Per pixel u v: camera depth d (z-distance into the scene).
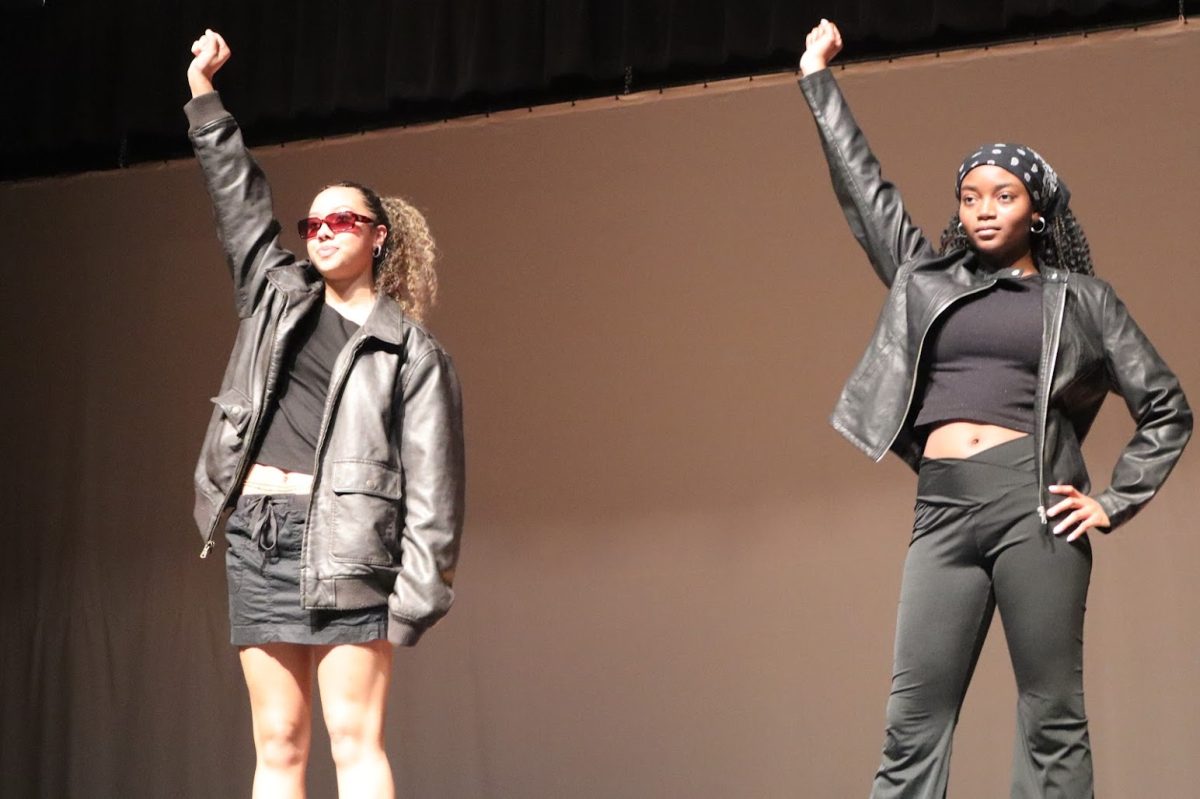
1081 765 3.24
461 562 6.87
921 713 3.33
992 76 6.34
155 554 7.51
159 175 7.73
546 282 6.93
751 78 6.73
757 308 6.60
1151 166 6.11
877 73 6.48
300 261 3.75
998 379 3.38
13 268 7.88
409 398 3.55
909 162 6.38
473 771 6.73
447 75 6.84
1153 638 5.92
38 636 7.60
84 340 7.75
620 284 6.82
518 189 7.02
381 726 3.46
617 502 6.69
